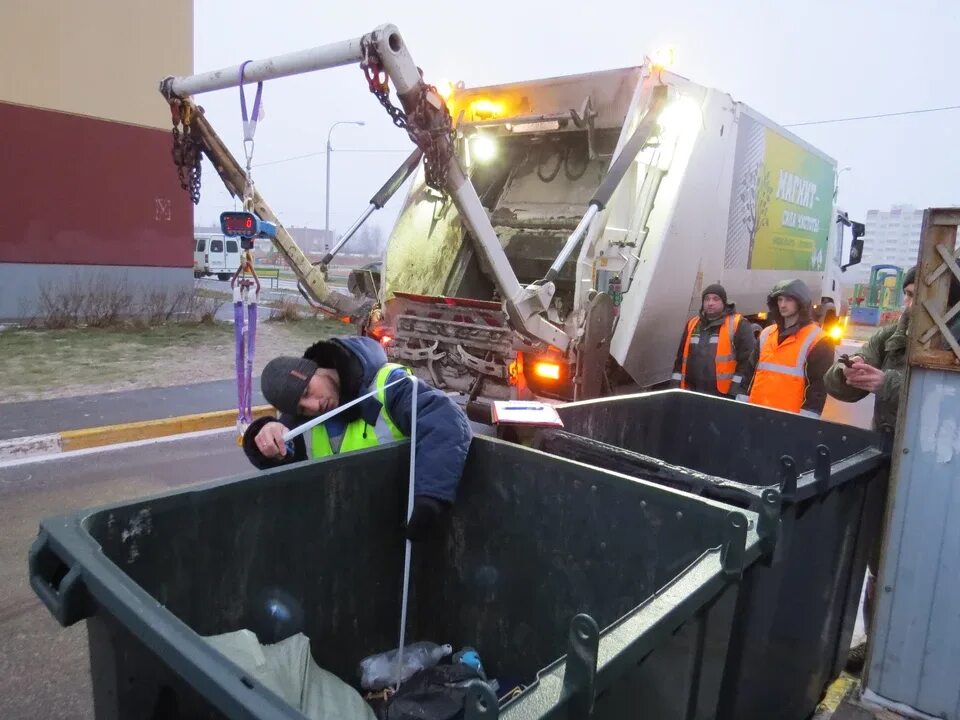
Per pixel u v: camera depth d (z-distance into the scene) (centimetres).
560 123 647
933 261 234
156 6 1342
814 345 441
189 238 1455
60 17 1224
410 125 396
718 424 328
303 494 190
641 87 556
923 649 248
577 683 106
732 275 712
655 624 125
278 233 481
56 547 130
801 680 236
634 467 220
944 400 236
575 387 533
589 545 197
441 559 233
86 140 1282
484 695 94
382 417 220
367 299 561
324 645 204
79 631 316
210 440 620
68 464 538
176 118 425
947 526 239
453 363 585
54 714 260
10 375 802
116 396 721
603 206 512
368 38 357
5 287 1209
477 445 222
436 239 689
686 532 175
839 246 1045
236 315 298
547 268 672
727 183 659
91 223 1305
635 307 573
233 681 96
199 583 167
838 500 236
